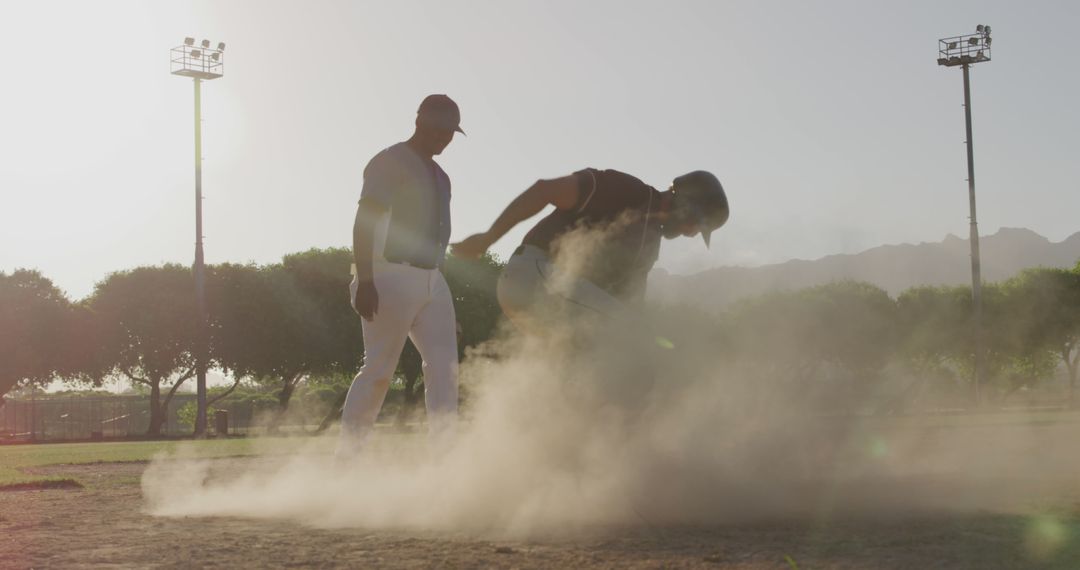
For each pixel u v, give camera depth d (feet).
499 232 13.76
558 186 13.70
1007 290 126.72
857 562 7.77
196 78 104.01
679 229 14.29
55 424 150.00
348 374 139.95
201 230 108.06
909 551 8.25
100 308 139.95
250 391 179.93
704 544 8.83
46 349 138.41
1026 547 8.41
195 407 145.28
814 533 9.39
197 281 108.17
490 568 7.80
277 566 8.07
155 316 133.69
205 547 9.20
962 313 106.42
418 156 15.23
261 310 134.41
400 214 14.88
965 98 112.78
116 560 8.54
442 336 15.34
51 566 8.25
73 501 15.23
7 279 147.02
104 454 40.22
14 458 38.22
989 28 111.04
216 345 135.23
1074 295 127.24
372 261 14.73
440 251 15.35
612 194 13.84
